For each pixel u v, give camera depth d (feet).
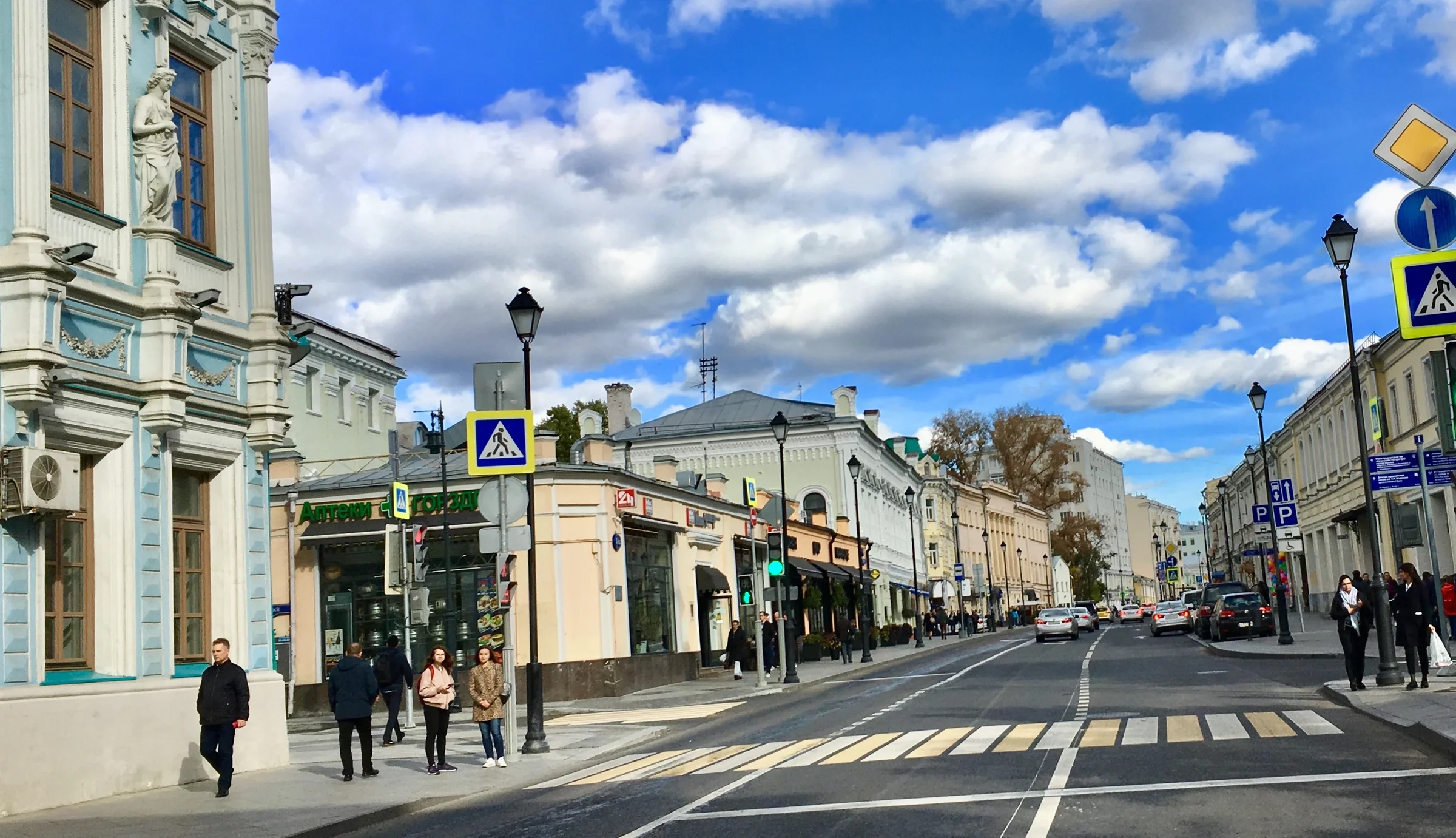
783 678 116.06
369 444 166.81
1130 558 641.81
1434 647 70.49
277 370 64.13
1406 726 46.19
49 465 47.65
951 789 38.75
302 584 114.21
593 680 108.88
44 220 49.42
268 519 64.34
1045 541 464.24
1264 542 162.20
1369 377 155.43
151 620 54.65
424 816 45.62
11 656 47.21
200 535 60.44
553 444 113.50
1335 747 43.39
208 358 60.39
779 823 34.86
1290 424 222.48
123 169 54.95
